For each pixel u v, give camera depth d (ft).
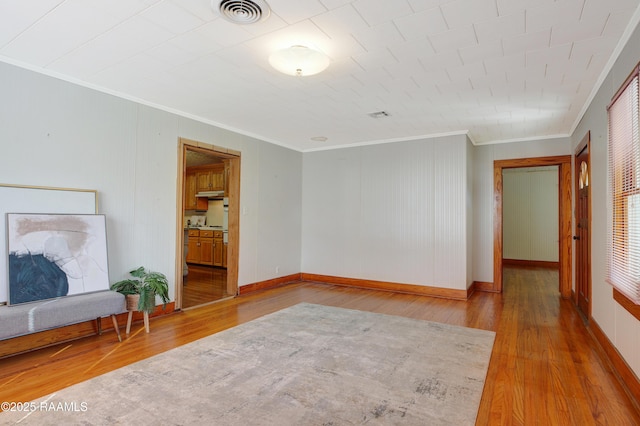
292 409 6.79
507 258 30.55
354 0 6.74
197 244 26.89
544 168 28.66
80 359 9.18
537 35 7.98
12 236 9.36
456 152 16.96
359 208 19.61
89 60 9.53
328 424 6.32
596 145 11.24
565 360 9.32
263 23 7.59
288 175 20.49
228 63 9.66
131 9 7.13
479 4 6.83
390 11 7.10
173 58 9.37
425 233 17.65
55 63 9.74
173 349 9.88
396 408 6.87
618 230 8.68
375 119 14.89
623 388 7.80
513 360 9.32
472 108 13.25
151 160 13.07
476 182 19.11
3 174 9.37
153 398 7.16
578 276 14.88
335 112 13.97
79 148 10.98
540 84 10.87
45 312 8.86
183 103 13.08
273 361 9.07
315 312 13.99
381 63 9.50
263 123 15.76
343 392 7.48
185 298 16.20
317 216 21.09
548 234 29.14
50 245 10.02
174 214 13.92
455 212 16.92
